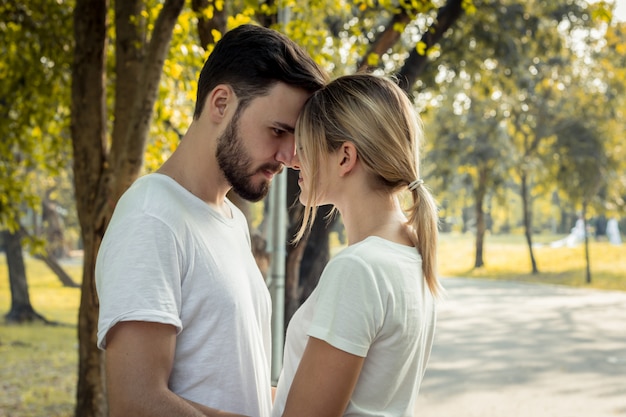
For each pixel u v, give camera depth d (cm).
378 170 178
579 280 2980
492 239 6412
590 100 2542
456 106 2509
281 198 617
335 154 180
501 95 2442
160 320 164
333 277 169
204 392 178
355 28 664
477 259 3688
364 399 173
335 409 167
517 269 3575
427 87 1161
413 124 184
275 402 188
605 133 2588
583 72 2333
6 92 766
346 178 181
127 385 162
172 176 190
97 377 593
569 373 1135
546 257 4019
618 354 1298
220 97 184
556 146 2648
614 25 1437
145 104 477
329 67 666
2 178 808
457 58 1166
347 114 177
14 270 1828
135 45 521
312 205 183
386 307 169
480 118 2722
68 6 721
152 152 767
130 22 520
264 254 615
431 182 2880
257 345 192
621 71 2034
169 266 170
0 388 1054
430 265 181
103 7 529
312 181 181
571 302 2203
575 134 2597
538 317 1844
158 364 165
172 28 466
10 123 777
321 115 180
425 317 183
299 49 187
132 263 166
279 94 181
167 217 174
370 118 177
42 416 902
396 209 186
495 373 1145
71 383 1095
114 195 486
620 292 2525
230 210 209
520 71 1384
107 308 165
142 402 162
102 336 165
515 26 1206
